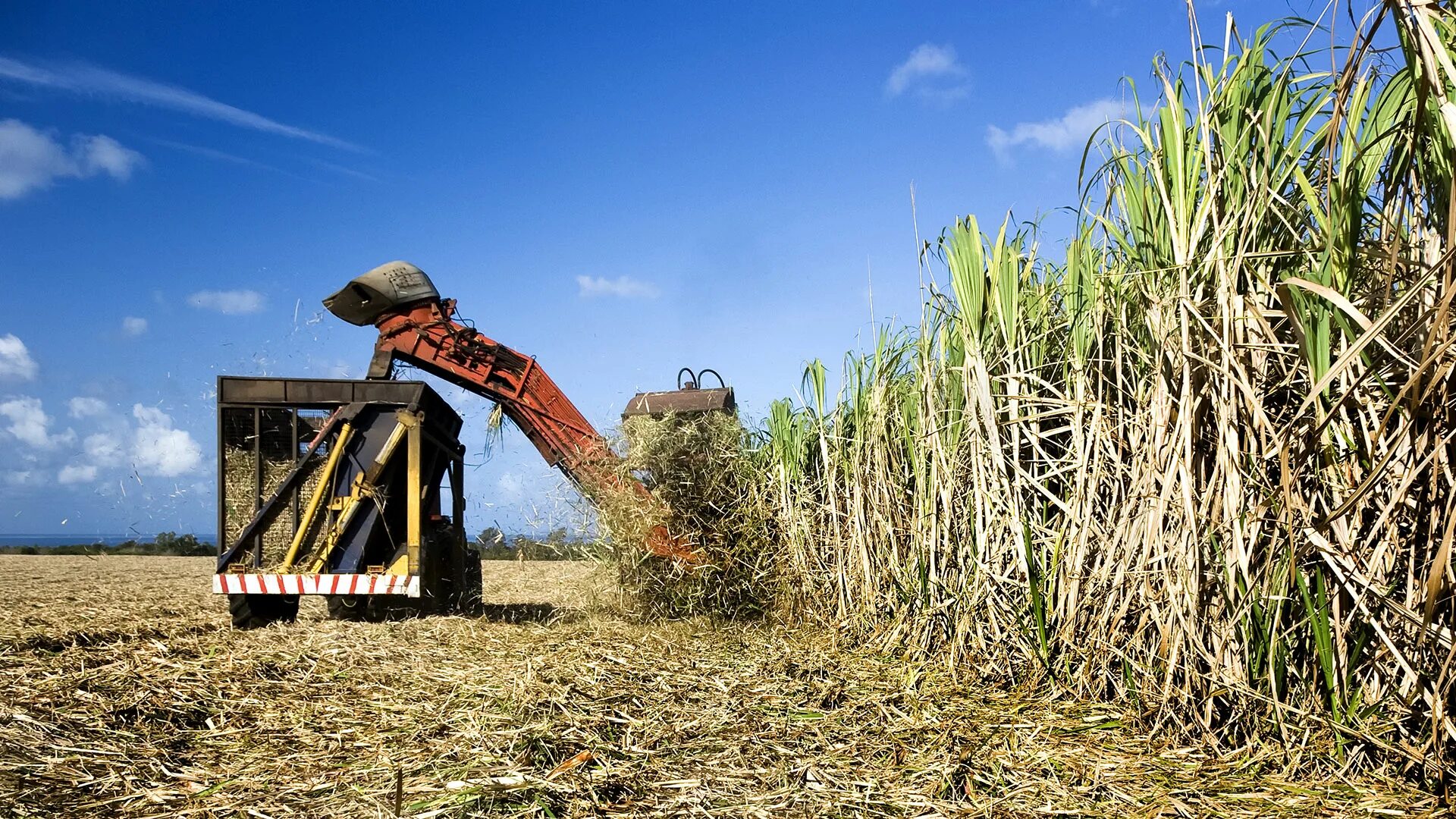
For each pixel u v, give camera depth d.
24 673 5.12
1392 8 2.62
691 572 8.00
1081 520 4.28
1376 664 3.05
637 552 7.97
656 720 4.21
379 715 4.33
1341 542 3.07
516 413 8.88
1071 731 3.83
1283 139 3.42
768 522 8.30
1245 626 3.36
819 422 7.40
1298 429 3.23
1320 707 3.17
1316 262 3.17
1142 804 2.99
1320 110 3.26
